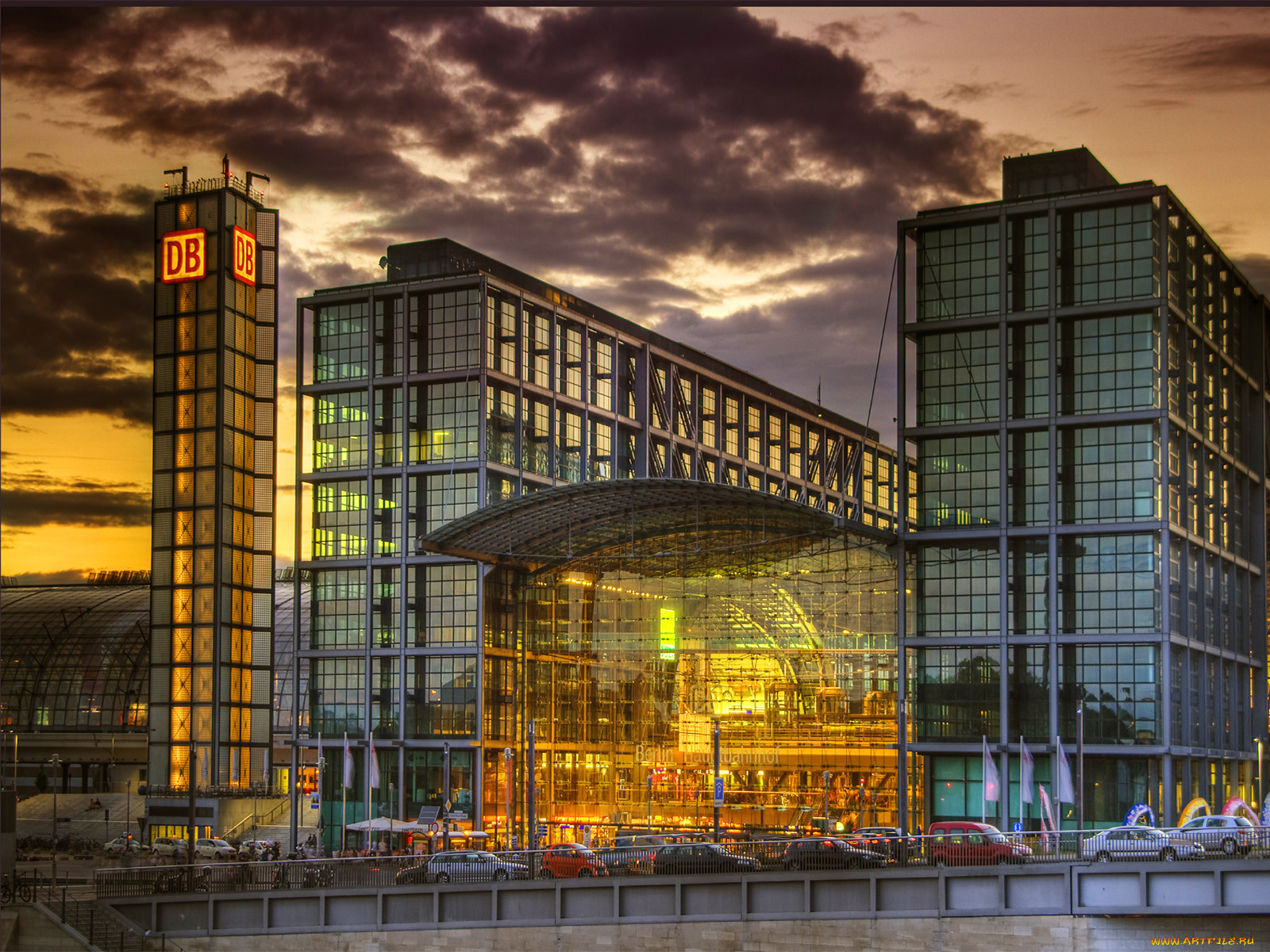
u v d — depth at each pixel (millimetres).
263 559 146375
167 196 146250
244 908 71750
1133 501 95812
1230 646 109938
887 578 108250
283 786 169875
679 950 64750
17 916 72188
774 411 157875
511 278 126812
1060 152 104625
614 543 116562
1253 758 109438
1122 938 59500
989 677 97375
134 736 175875
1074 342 98625
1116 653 95062
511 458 121062
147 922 72500
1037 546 97625
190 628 140875
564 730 118125
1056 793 90125
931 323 101250
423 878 70875
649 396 137000
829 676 109500
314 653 120000
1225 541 110375
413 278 121500
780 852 67250
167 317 144500
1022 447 98750
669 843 78125
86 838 142625
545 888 66938
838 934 62812
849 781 108125
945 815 97688
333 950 69750
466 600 116000
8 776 182875
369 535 119688
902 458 101625
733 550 113688
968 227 101625
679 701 114125
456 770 114062
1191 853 61531
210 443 142250
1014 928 60656
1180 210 100312
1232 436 114000
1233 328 115438
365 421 121750
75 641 185250
